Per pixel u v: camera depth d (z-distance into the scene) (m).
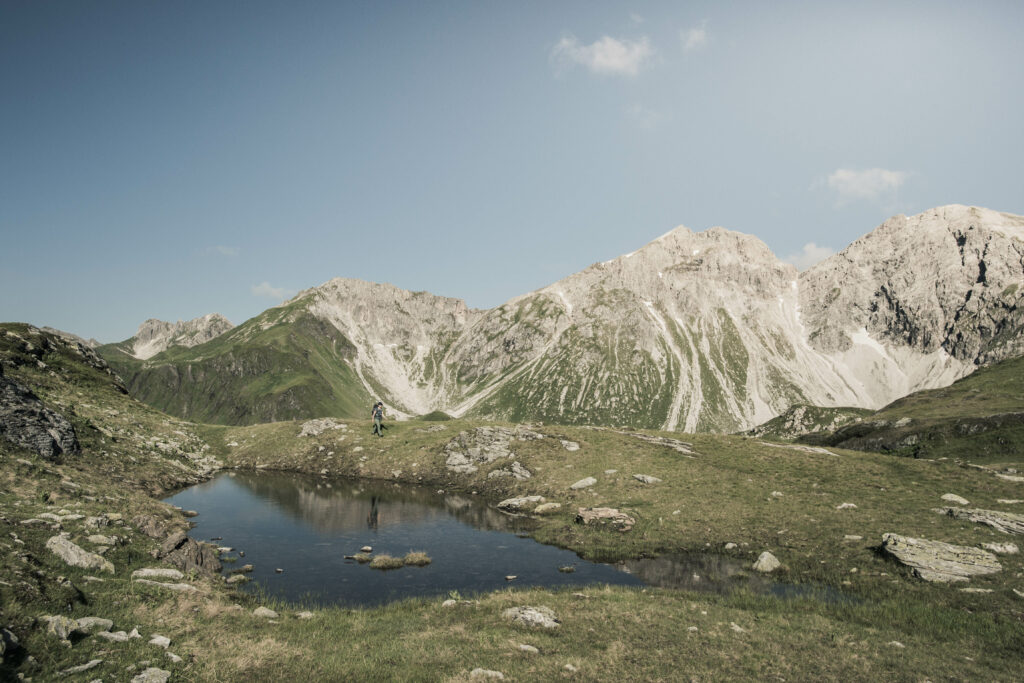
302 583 29.95
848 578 29.41
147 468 55.84
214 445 83.94
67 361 75.12
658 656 18.66
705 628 21.83
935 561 29.05
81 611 16.64
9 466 30.62
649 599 25.91
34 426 39.81
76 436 48.47
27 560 17.92
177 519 34.44
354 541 39.94
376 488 62.19
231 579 28.86
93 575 20.02
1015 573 27.27
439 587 29.66
